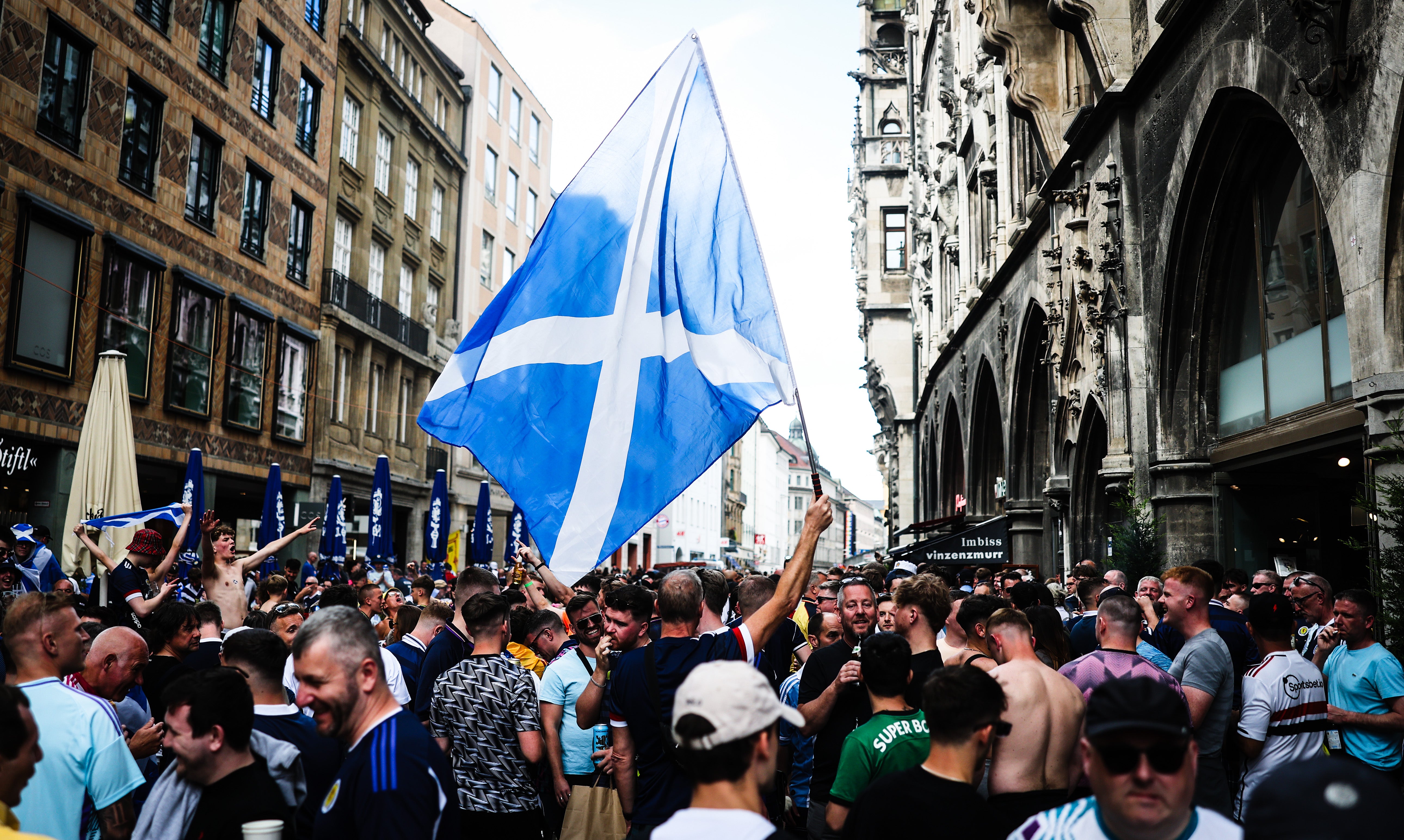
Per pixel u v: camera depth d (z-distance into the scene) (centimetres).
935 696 362
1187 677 560
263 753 399
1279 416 1183
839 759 504
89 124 1962
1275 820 193
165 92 2203
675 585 499
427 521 2331
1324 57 927
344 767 342
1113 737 243
